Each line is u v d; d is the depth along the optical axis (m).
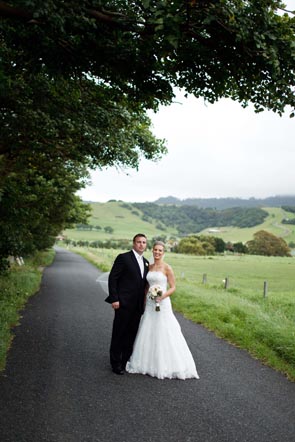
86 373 6.10
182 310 12.23
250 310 11.82
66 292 16.83
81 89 10.24
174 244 140.75
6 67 8.39
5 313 9.66
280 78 5.77
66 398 5.05
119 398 5.12
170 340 6.08
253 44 5.52
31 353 7.07
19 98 10.21
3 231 12.73
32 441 3.90
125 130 13.59
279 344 7.51
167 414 4.67
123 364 6.48
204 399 5.18
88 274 27.39
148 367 6.15
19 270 21.28
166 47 5.73
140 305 6.40
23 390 5.26
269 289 29.94
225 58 5.97
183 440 4.04
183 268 56.41
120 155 14.17
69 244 137.12
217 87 6.57
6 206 12.30
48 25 5.48
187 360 6.07
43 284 19.70
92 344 7.94
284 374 6.30
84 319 10.68
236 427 4.38
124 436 4.09
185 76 6.62
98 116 11.43
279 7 5.35
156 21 4.77
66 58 6.45
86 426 4.28
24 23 5.52
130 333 6.44
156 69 6.53
